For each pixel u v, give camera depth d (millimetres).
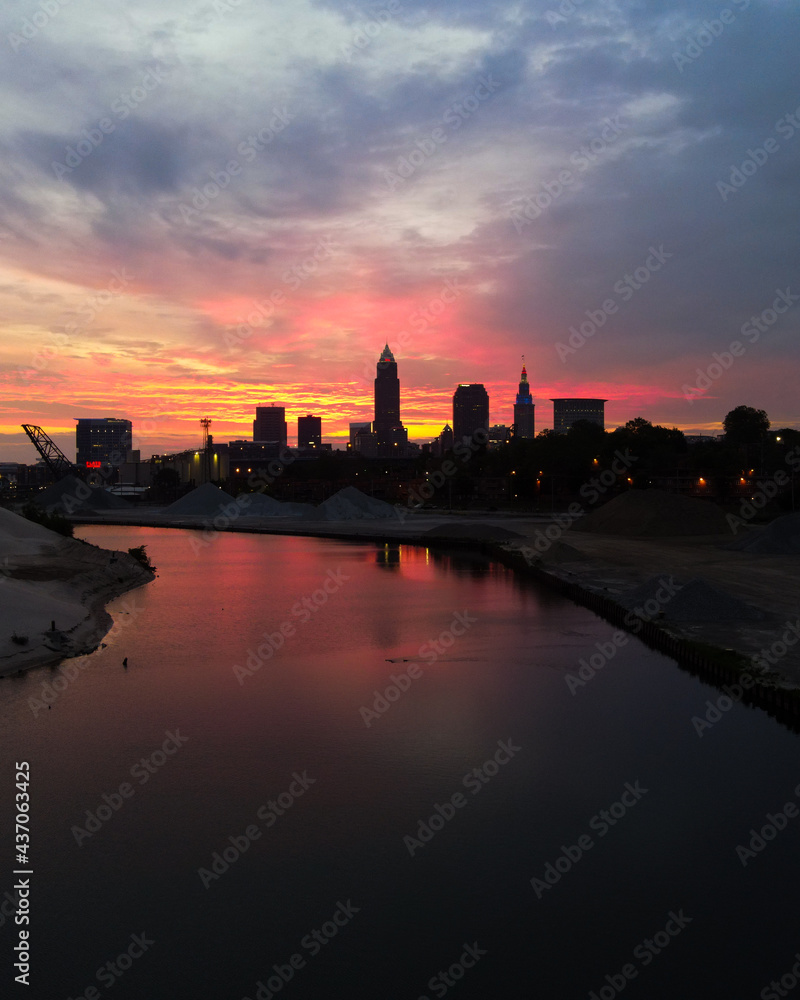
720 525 92688
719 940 13812
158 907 14969
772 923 14297
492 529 94562
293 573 67125
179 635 40125
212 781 20797
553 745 23344
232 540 103562
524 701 27906
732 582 52031
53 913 14727
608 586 52438
